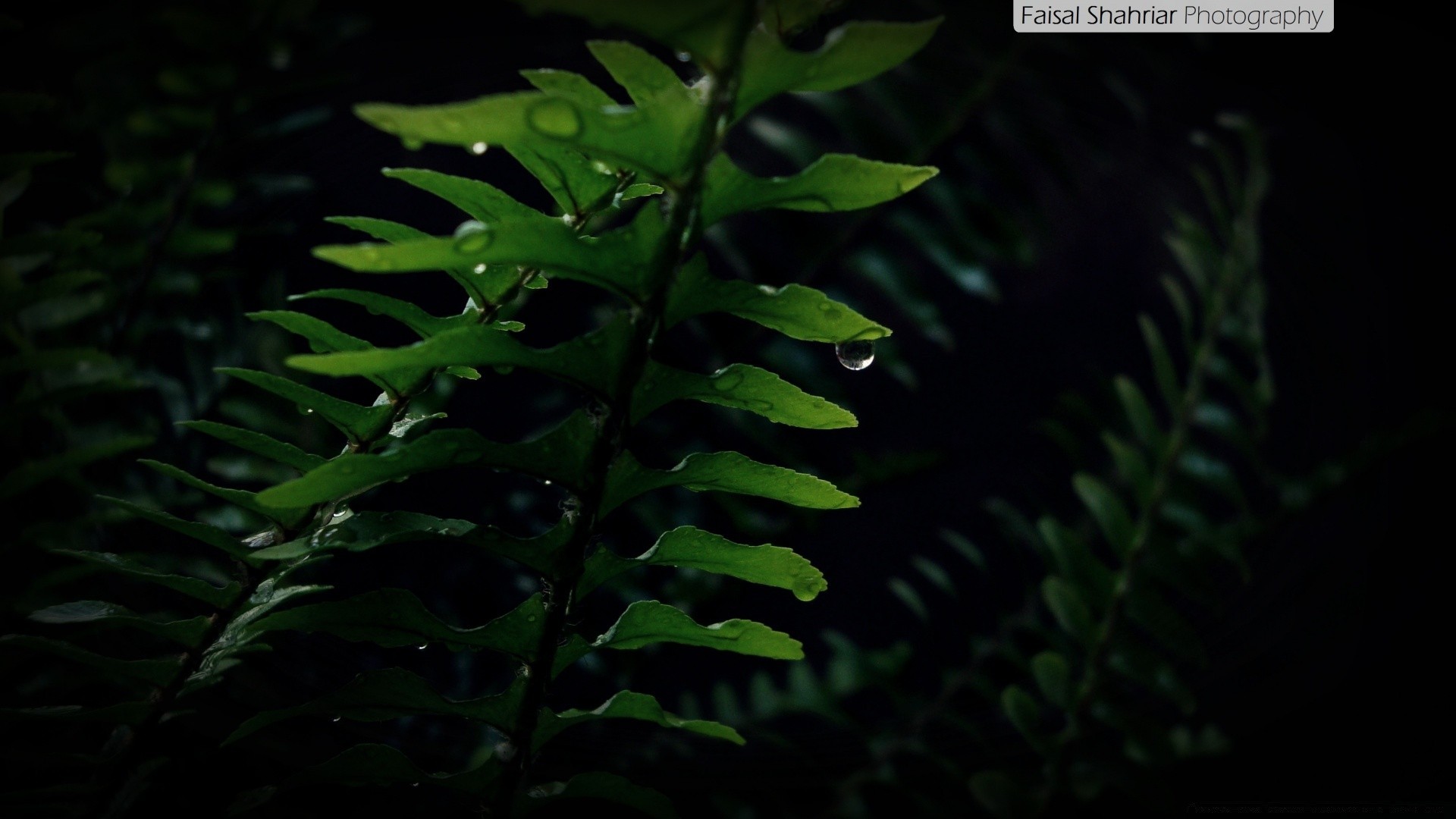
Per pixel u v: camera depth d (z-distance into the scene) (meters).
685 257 0.41
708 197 0.41
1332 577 0.86
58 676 0.50
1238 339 0.71
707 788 0.76
